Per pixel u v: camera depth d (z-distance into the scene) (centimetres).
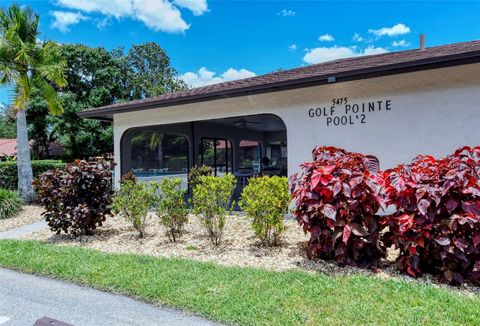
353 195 427
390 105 702
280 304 335
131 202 649
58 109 1285
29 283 432
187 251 559
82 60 2575
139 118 1062
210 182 573
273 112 840
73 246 616
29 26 1184
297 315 312
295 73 980
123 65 2911
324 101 771
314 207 441
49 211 688
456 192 386
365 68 639
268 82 759
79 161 688
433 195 383
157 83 3941
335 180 434
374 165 599
